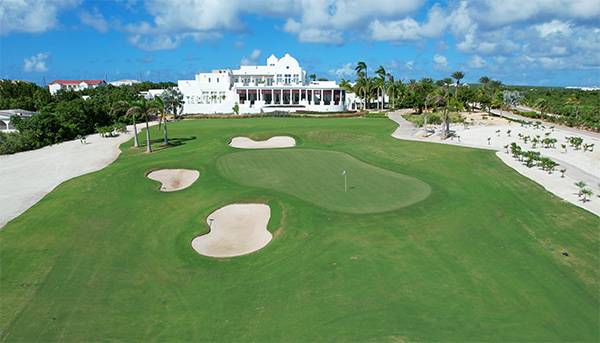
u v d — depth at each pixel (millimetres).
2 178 49406
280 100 126000
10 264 27031
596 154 57531
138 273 26219
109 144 73250
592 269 24422
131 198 39531
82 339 19750
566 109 118125
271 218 33375
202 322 20938
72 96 129125
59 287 24375
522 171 46781
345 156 53750
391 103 142000
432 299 21594
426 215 32375
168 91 114500
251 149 58781
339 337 18969
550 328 19125
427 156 54625
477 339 18406
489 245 27641
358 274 24281
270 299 22578
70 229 32406
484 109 132250
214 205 36344
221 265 27031
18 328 20594
